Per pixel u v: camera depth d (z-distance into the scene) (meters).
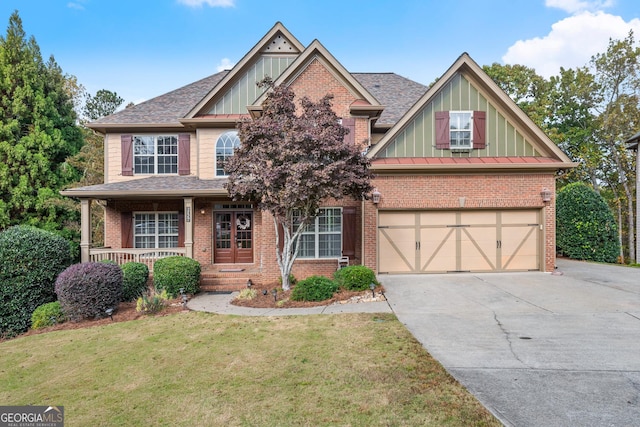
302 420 3.89
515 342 6.08
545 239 12.27
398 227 12.37
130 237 14.54
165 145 15.44
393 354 5.61
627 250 26.56
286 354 5.80
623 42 24.52
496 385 4.55
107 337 7.21
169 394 4.64
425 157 12.45
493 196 12.23
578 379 4.71
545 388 4.47
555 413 3.91
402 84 17.98
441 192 12.22
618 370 4.96
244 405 4.26
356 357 5.54
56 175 20.53
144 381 5.08
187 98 17.08
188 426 3.88
